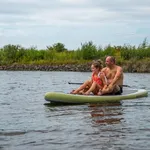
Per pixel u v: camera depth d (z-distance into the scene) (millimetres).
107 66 11586
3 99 11742
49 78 21891
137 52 34844
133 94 11625
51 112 9055
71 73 27625
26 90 14781
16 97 12320
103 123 7562
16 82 18906
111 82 11188
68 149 5695
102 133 6656
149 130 6891
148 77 22625
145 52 34906
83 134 6598
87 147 5789
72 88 15758
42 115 8617
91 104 10336
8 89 15172
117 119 8008
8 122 7715
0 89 15133
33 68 33312
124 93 12156
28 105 10328
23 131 6840
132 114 8688
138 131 6809
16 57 37875
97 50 36906
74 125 7387
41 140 6199
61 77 22875
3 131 6832
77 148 5742
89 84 11289
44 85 17203
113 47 37719
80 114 8719
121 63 31625
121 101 10914
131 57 34625
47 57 37906
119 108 9609
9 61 37219
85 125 7371
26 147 5797
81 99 10508
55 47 44188
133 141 6113
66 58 37312
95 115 8547
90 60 35875
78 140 6188
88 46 36875
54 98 10430
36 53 38062
